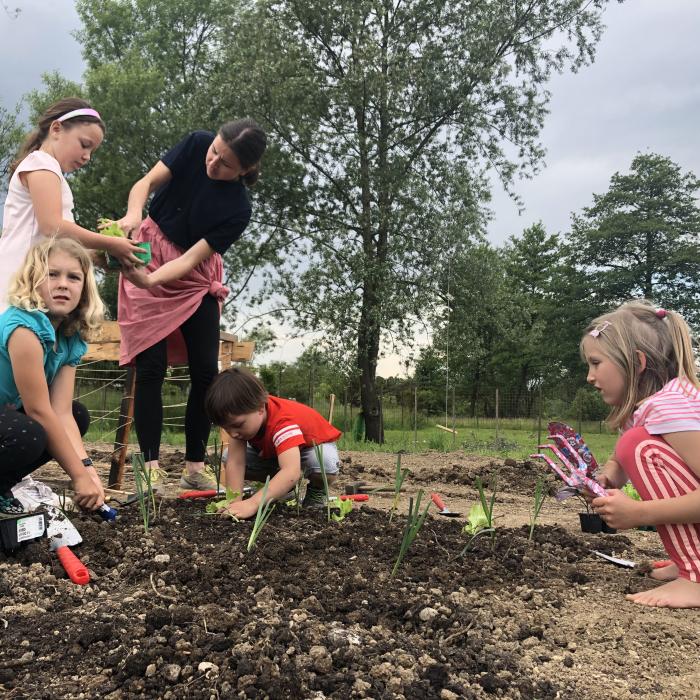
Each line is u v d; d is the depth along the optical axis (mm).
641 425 2502
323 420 3576
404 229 18578
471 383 41906
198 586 2189
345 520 3256
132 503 3377
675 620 2229
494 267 18922
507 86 18109
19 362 2441
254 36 17469
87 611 1975
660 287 42281
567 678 1772
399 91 17078
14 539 2334
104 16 27453
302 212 19422
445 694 1595
